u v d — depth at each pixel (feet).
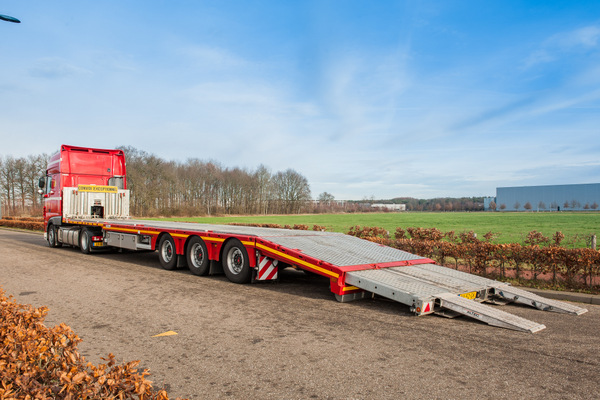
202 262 34.32
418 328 19.69
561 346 17.13
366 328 19.61
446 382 13.47
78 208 53.36
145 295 26.78
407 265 29.32
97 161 55.93
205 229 36.70
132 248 42.88
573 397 12.45
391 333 18.81
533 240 48.98
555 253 29.81
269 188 328.29
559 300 27.17
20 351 9.18
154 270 38.04
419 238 50.78
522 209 380.17
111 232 47.09
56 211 54.95
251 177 318.86
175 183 260.83
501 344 17.34
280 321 20.68
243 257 30.68
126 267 39.88
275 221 173.17
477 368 14.67
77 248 59.00
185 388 13.03
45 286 29.86
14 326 11.11
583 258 28.37
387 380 13.61
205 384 13.33
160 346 16.94
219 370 14.47
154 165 243.81
